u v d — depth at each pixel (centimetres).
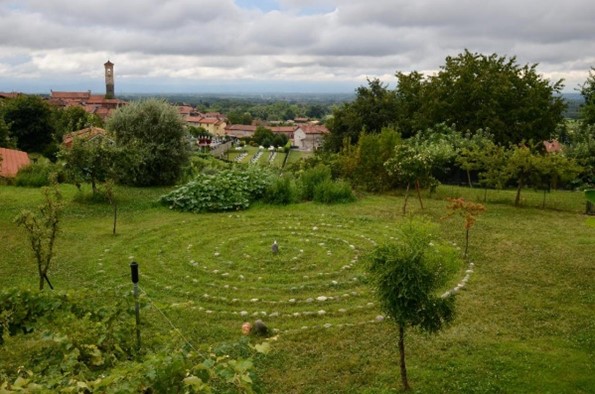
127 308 693
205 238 1742
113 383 419
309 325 1073
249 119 17162
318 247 1633
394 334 1020
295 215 2102
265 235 1770
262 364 909
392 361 916
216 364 443
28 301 667
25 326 661
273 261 1487
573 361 902
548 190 2677
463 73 3500
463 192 2661
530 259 1501
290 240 1711
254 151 8850
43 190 1247
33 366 582
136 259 1514
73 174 2266
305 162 3153
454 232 1795
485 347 959
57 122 5759
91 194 2362
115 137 2514
